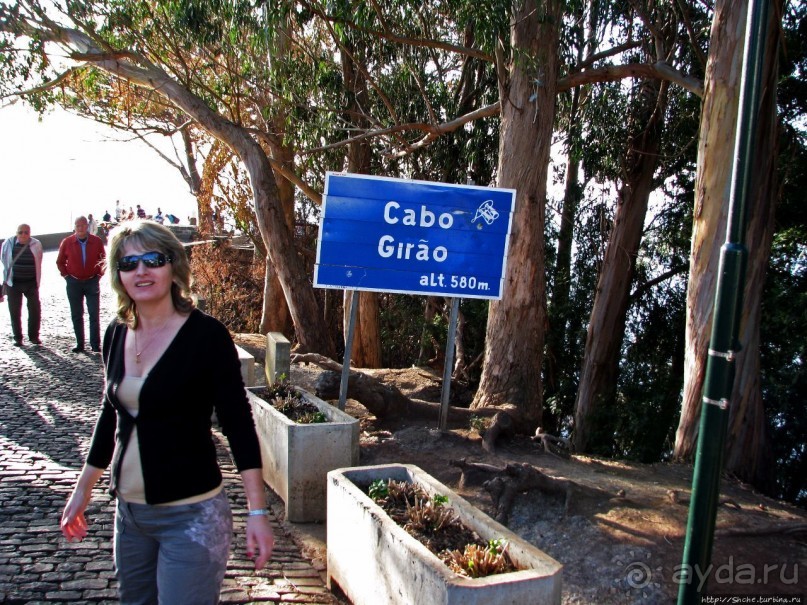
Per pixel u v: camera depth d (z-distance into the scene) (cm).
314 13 1118
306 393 739
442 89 1552
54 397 933
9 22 1204
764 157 838
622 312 1446
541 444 839
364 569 428
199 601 275
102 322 1602
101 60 1248
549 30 984
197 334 282
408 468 504
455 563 366
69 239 1230
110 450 300
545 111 987
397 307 1973
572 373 1666
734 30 805
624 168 1398
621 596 470
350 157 1631
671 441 1448
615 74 1113
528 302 984
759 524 589
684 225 1445
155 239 283
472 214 768
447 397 820
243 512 590
